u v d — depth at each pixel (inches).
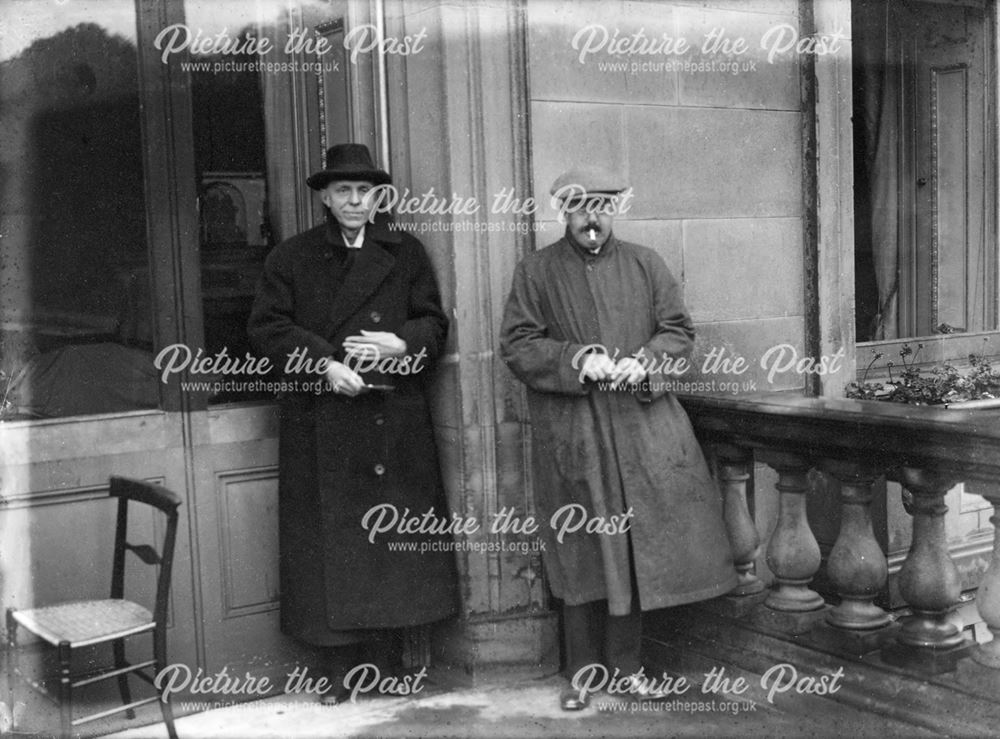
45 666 142.7
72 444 144.6
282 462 153.1
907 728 125.5
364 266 149.7
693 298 170.4
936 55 209.2
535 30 154.2
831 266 181.5
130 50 147.9
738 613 152.0
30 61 143.0
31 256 144.0
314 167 163.0
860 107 204.8
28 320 144.3
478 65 150.2
